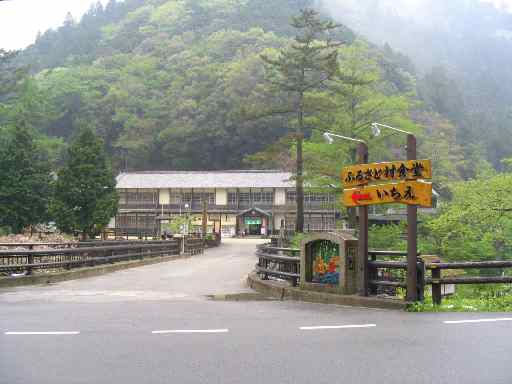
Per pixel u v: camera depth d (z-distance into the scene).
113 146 93.50
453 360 6.04
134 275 18.59
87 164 39.69
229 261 27.62
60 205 38.78
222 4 128.12
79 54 126.50
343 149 28.03
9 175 41.06
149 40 117.69
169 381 5.29
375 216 34.34
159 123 91.19
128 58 112.31
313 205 63.69
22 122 43.50
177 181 68.69
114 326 8.31
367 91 29.08
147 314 9.62
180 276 18.44
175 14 128.00
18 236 37.47
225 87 88.00
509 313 9.50
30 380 5.35
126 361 6.08
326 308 10.41
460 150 74.62
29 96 59.19
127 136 90.56
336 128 28.55
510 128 101.00
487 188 21.75
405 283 10.41
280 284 13.12
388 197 10.25
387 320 8.80
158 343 7.04
